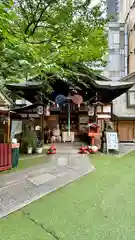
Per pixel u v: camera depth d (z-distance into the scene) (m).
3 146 5.52
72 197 3.80
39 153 8.27
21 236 2.50
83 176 5.22
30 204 3.46
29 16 5.74
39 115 11.18
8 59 4.07
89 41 6.19
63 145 10.62
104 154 8.40
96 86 9.39
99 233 2.58
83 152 8.50
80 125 12.67
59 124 12.98
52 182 4.62
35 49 4.65
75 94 10.24
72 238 2.46
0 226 2.73
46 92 10.21
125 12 16.86
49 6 5.65
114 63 15.99
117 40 16.14
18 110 11.23
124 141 13.27
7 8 3.24
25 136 8.55
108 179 4.97
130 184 4.59
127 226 2.77
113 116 13.10
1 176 4.96
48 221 2.88
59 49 5.57
